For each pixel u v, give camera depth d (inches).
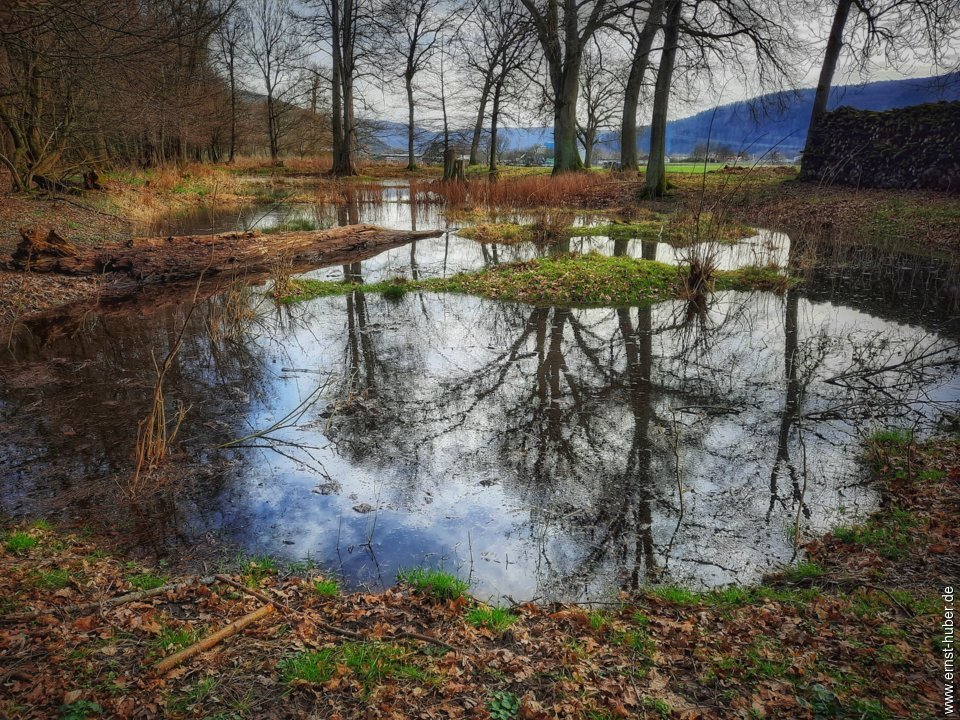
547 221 745.6
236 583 157.4
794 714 113.6
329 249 631.2
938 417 253.8
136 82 462.9
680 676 126.1
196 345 358.9
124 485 211.9
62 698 115.0
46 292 454.0
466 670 127.3
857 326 382.6
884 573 158.4
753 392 288.4
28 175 752.3
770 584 161.9
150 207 853.8
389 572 169.6
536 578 166.7
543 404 279.4
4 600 144.5
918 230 627.5
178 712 113.7
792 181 912.9
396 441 246.4
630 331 382.3
